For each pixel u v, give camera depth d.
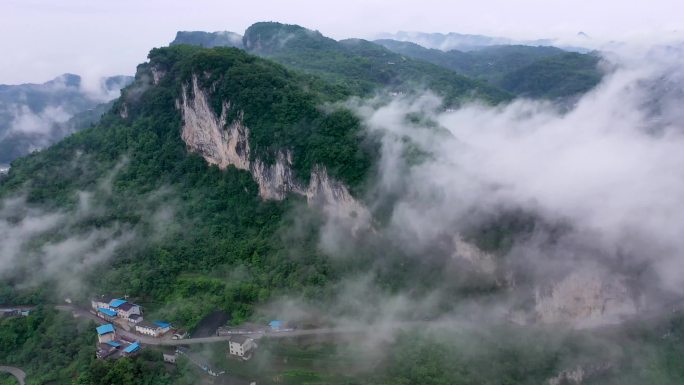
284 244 136.50
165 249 139.25
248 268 133.38
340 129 142.75
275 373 103.50
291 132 145.00
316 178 138.38
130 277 131.00
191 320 118.62
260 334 113.81
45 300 130.75
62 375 108.56
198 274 134.12
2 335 120.25
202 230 146.25
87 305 128.75
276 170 146.12
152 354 106.69
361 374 101.44
